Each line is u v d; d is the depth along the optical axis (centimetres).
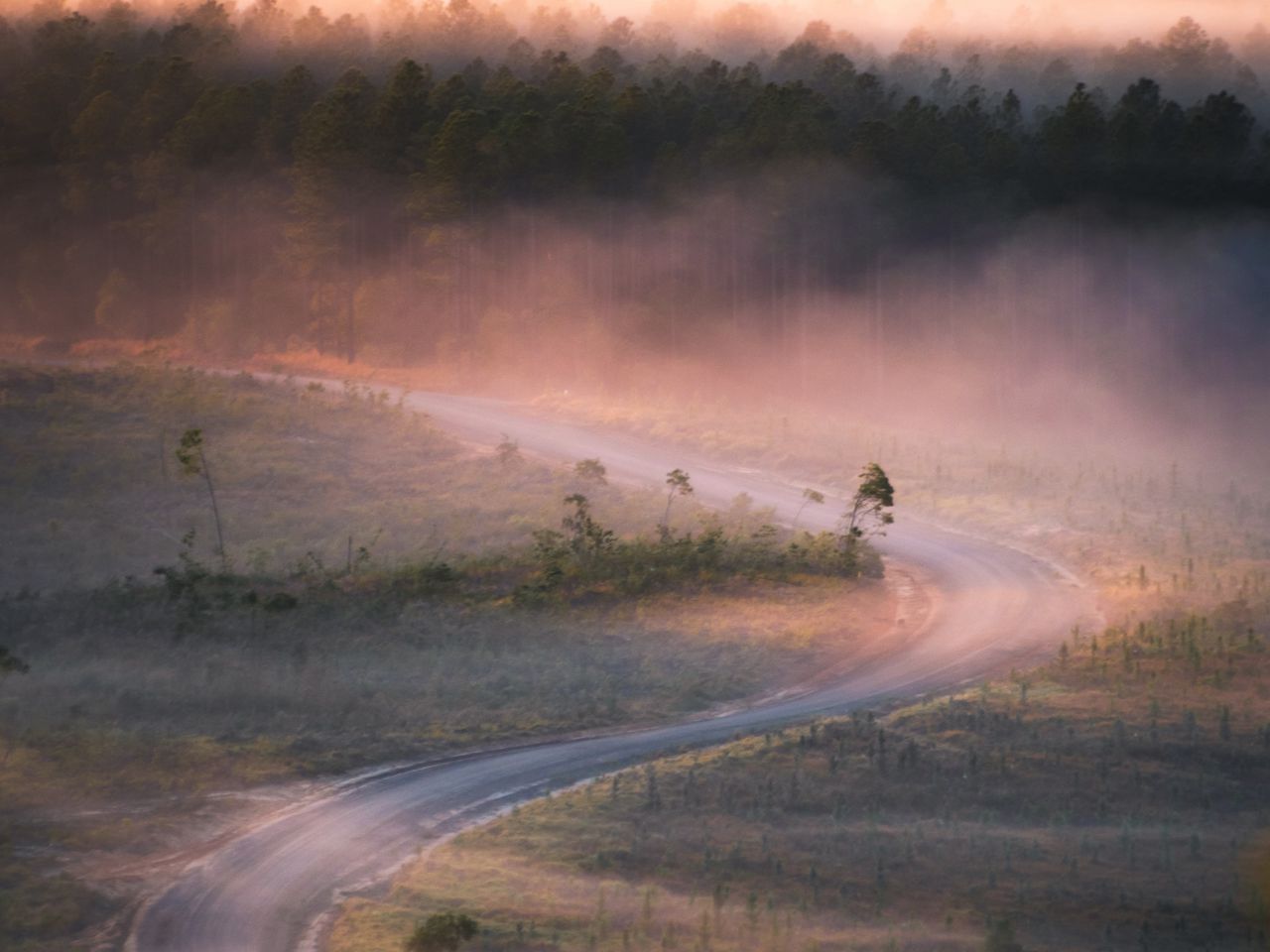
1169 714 3297
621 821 2597
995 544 5744
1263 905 2227
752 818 2630
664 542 5200
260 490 6606
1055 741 3088
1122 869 2395
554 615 4419
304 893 2275
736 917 2145
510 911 2153
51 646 3934
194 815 2625
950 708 3325
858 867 2386
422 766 3012
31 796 2641
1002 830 2600
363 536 5869
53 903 2152
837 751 3022
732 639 4244
